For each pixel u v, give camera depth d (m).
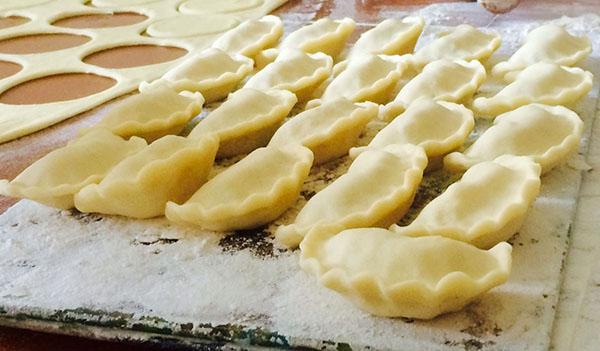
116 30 0.71
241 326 0.27
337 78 0.50
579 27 0.64
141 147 0.39
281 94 0.46
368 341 0.26
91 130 0.42
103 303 0.29
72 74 0.60
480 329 0.26
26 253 0.33
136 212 0.35
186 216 0.33
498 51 0.59
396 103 0.46
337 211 0.33
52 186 0.36
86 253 0.33
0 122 0.49
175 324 0.27
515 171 0.34
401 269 0.26
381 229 0.29
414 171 0.35
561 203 0.35
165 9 0.79
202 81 0.50
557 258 0.30
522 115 0.40
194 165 0.35
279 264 0.31
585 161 0.39
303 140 0.40
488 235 0.30
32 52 0.66
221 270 0.31
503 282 0.26
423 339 0.26
